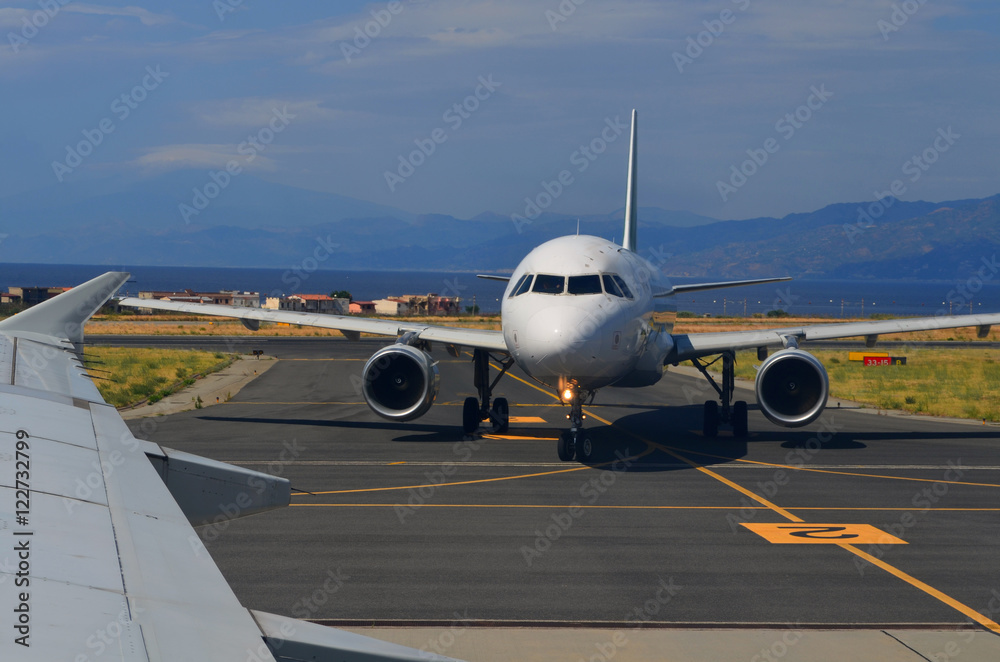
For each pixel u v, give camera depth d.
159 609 5.30
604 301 36.56
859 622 18.48
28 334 14.45
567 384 37.03
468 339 44.25
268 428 47.75
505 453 40.91
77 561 5.86
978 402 64.12
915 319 46.22
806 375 40.81
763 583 21.28
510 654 16.45
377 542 24.77
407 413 42.03
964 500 31.38
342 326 47.34
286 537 25.22
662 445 43.97
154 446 10.64
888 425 52.16
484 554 23.64
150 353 101.94
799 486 33.66
